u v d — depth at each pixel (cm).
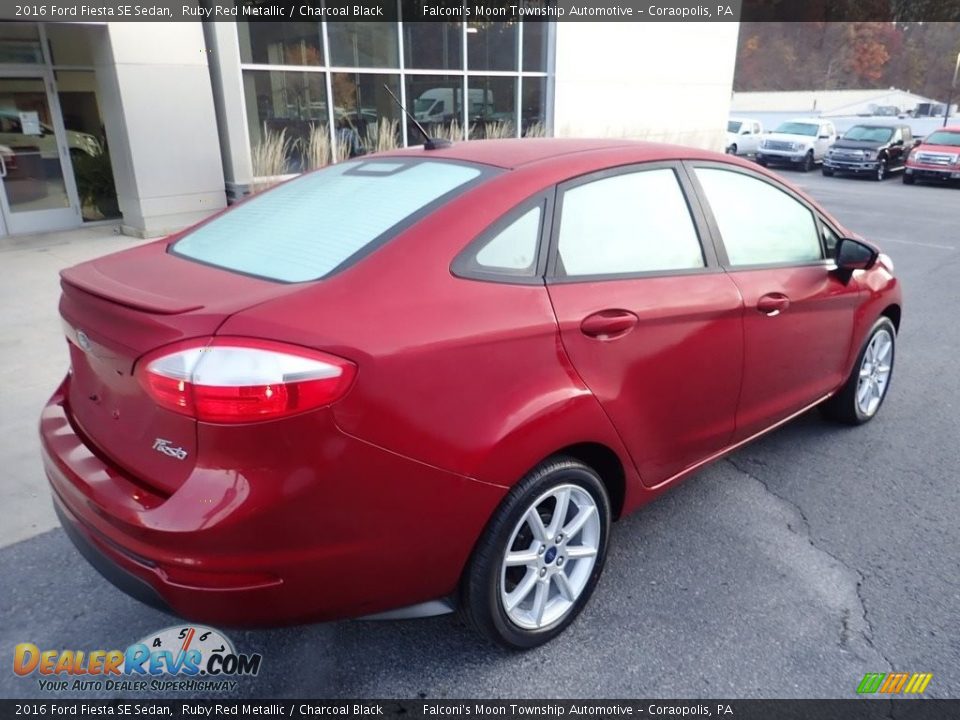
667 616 263
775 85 5812
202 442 180
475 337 207
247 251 239
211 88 982
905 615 264
